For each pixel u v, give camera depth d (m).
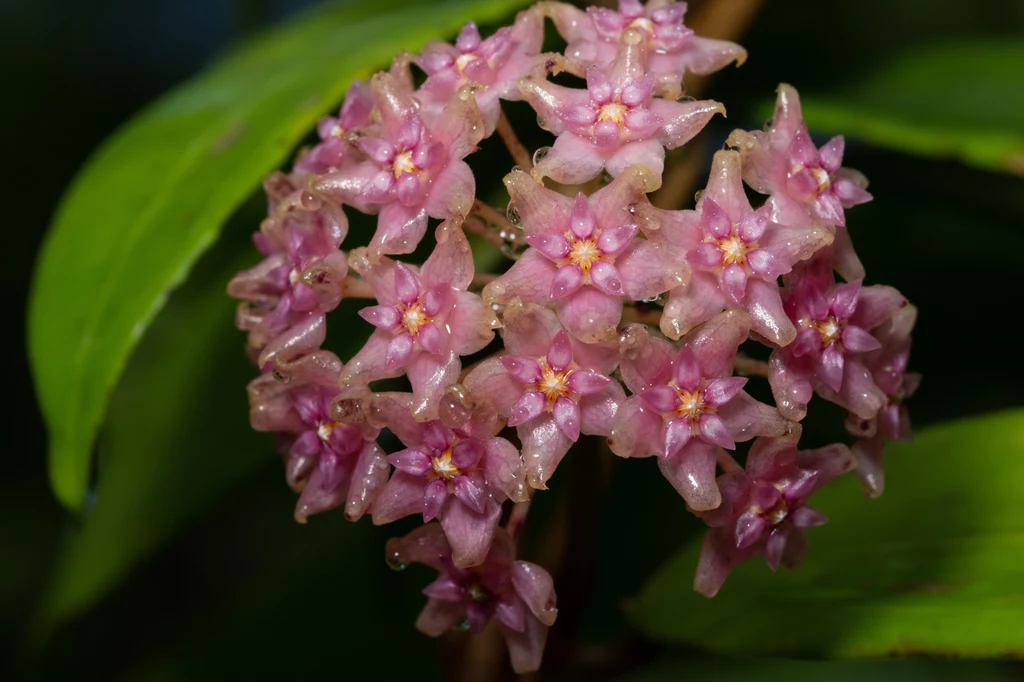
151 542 0.27
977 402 0.29
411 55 0.24
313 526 0.30
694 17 0.26
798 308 0.23
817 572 0.25
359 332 0.27
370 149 0.24
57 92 0.39
